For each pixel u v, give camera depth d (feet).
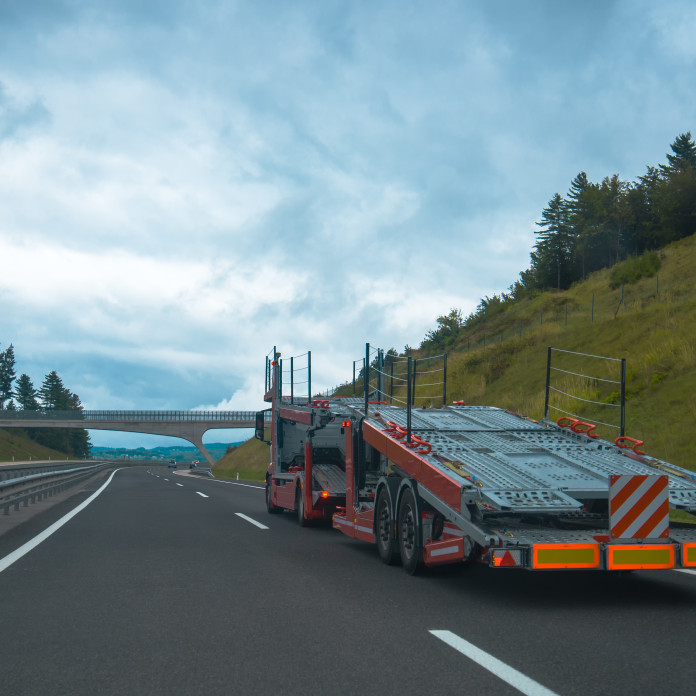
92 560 30.48
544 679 14.21
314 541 38.27
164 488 103.35
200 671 14.82
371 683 13.99
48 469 75.77
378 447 32.12
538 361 109.60
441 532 25.80
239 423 381.81
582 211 230.89
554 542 21.70
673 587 25.11
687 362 75.05
